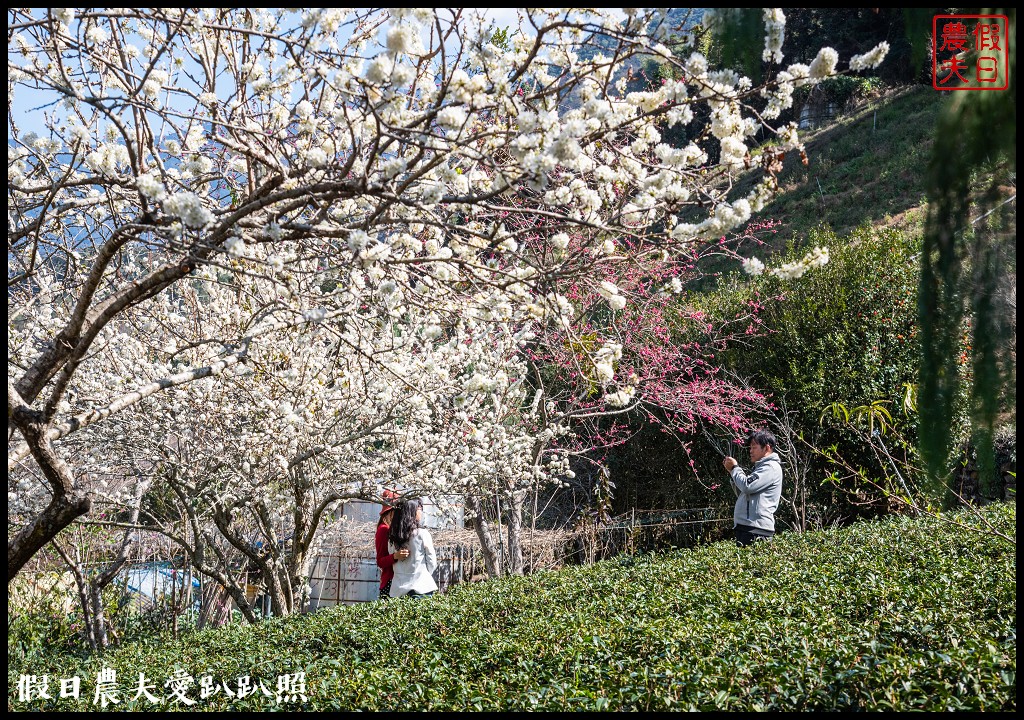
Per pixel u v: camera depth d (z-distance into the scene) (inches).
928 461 84.9
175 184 132.6
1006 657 109.9
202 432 249.6
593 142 118.3
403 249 152.4
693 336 450.6
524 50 127.5
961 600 149.9
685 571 232.2
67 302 211.3
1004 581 155.0
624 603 194.2
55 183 133.8
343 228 118.3
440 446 268.8
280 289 168.9
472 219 147.3
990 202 77.9
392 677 151.9
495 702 126.4
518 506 354.0
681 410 379.6
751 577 205.6
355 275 151.7
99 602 312.0
